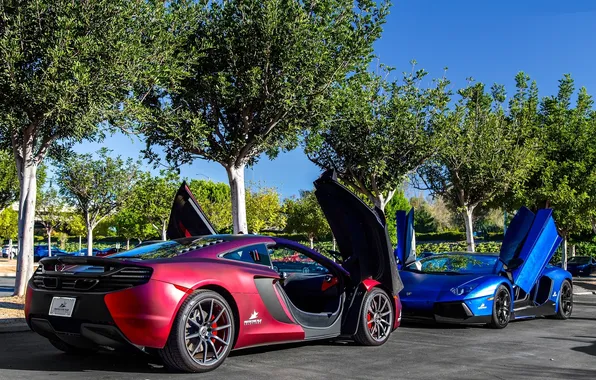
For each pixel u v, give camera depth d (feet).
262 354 18.86
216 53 38.81
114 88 31.91
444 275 27.84
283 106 38.22
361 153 54.44
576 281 74.69
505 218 87.66
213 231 23.02
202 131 38.32
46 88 28.71
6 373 15.57
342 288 20.58
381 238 20.31
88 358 17.83
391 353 19.51
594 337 24.38
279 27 36.73
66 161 41.57
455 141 62.18
